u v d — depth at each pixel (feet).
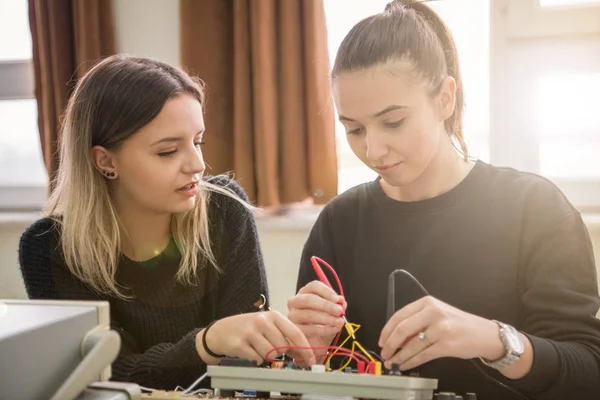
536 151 7.73
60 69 8.14
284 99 7.63
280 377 2.81
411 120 3.65
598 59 7.47
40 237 4.75
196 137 4.45
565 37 7.54
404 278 4.15
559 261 3.78
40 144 8.46
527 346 3.27
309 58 7.53
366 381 2.69
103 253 4.61
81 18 8.02
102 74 4.47
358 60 3.63
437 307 3.14
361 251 4.34
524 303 3.85
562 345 3.40
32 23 8.38
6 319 2.57
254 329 3.56
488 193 4.13
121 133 4.31
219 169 7.82
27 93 9.24
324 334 3.69
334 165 7.62
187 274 4.77
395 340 3.09
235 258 4.99
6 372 2.33
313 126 7.58
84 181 4.58
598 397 3.45
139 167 4.34
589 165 7.73
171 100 4.29
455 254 4.08
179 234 4.78
